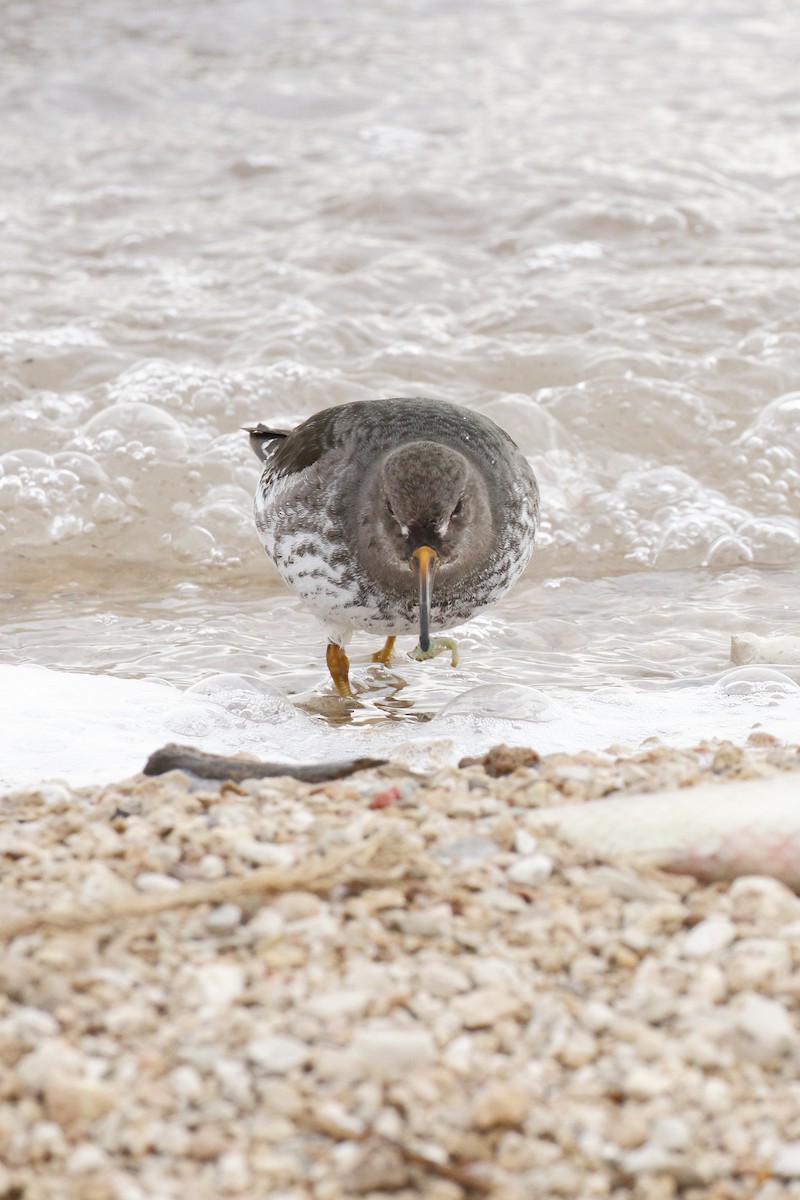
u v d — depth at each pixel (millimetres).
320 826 6730
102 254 20156
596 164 22547
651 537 14414
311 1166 4633
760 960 5457
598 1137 4746
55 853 6496
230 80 27109
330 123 25281
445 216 21016
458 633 12039
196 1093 4875
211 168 23266
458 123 25000
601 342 17469
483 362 17047
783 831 6195
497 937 5770
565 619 12469
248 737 9438
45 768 8562
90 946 5578
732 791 6621
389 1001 5305
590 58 28609
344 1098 4875
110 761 8766
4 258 19812
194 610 12844
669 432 15945
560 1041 5125
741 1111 4852
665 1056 5051
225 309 18375
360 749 9172
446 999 5363
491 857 6387
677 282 18938
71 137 24625
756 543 14289
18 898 6012
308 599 10047
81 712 9703
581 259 19812
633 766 7629
